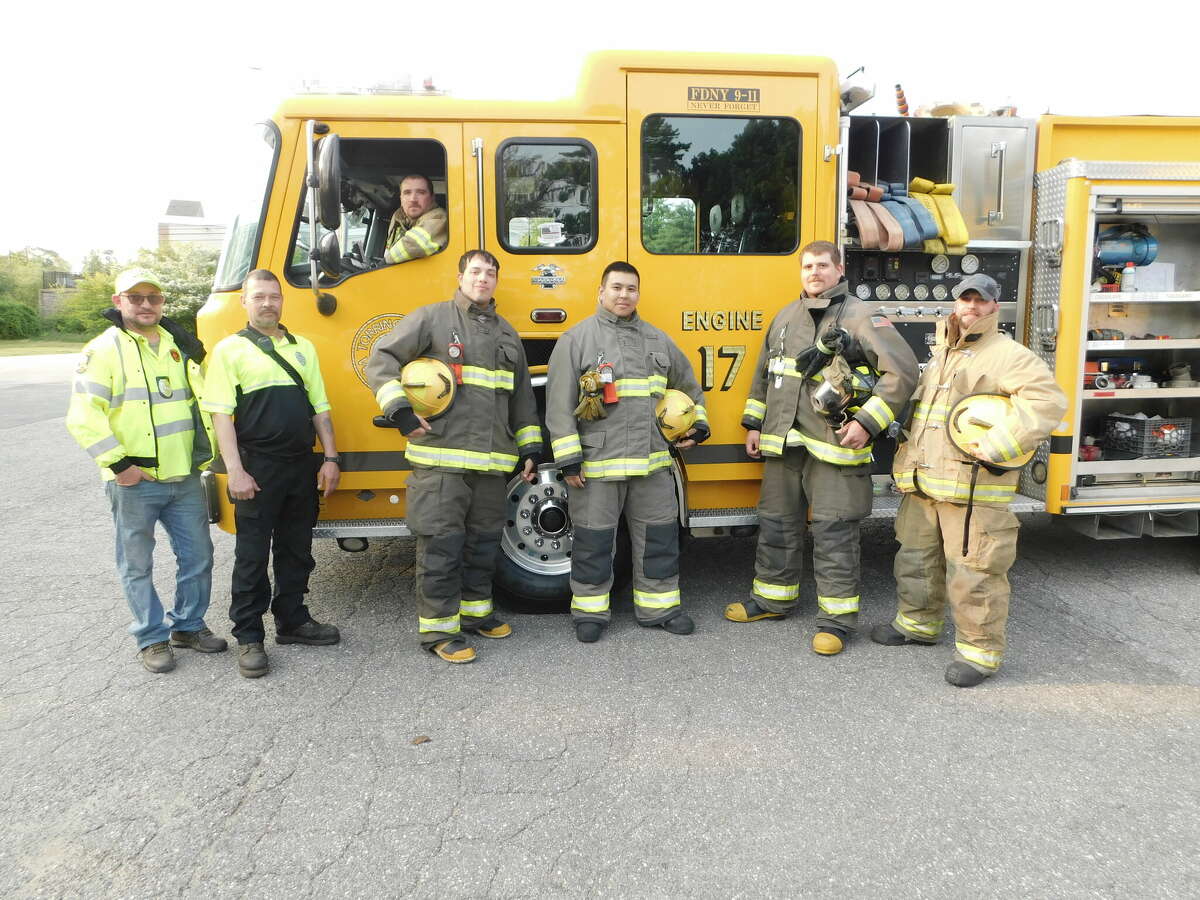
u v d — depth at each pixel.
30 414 13.78
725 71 4.32
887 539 6.03
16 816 2.76
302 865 2.49
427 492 3.87
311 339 4.23
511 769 3.01
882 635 4.14
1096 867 2.45
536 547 4.58
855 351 3.91
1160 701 3.51
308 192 4.09
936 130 4.90
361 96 4.17
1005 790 2.86
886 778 2.93
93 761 3.10
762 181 4.43
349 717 3.42
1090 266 4.67
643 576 4.30
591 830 2.64
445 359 3.85
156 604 3.91
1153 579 5.10
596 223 4.35
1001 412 3.47
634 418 4.05
